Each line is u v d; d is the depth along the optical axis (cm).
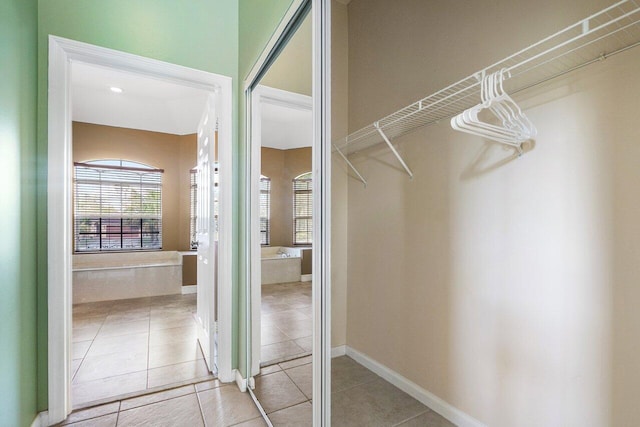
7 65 130
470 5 112
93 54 184
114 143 484
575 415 90
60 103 176
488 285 110
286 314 204
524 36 98
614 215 82
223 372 213
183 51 209
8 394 132
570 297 90
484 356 111
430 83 125
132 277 441
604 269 84
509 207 104
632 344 80
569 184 90
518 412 102
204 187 258
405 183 135
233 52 225
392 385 135
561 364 92
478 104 108
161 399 193
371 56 145
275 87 181
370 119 145
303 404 187
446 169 122
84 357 251
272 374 200
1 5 125
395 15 137
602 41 83
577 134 88
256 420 174
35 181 167
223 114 219
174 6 208
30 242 159
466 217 116
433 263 126
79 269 412
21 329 147
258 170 209
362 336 144
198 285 286
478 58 110
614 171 82
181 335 302
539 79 95
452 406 120
